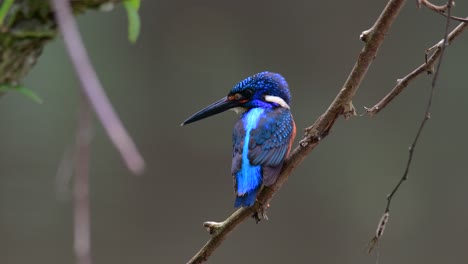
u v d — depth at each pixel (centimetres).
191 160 1591
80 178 186
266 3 1708
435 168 1573
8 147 1496
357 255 1527
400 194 1554
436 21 1647
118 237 1510
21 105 1502
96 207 1509
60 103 1504
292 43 1712
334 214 1551
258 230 1535
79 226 187
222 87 1658
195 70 1656
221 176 1585
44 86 1491
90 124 186
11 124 1504
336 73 1705
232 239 1526
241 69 1677
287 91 620
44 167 1504
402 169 1572
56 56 1476
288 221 1545
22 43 240
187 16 1677
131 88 1616
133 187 1530
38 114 1503
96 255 1494
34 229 1475
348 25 1720
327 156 1570
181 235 1548
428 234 1541
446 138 1591
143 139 1600
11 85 246
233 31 1691
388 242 1530
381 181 1559
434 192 1559
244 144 555
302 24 1716
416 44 1659
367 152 1578
